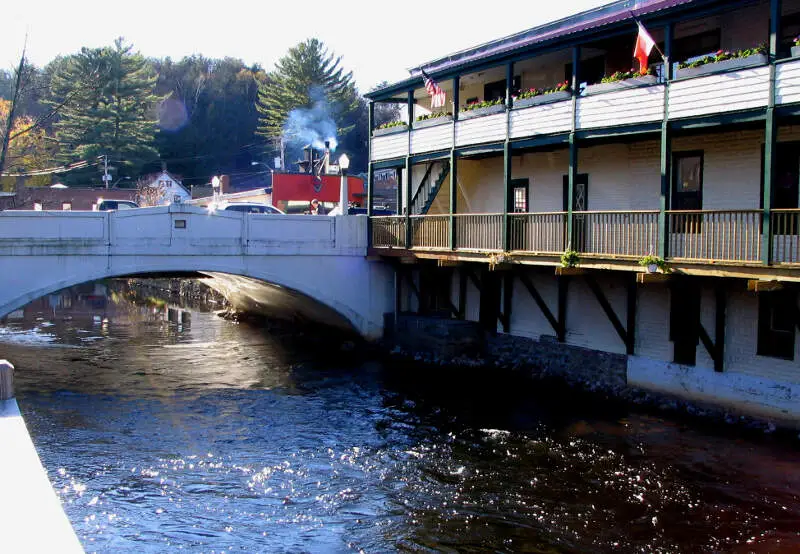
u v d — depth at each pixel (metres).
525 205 20.64
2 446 7.82
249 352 23.44
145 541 9.78
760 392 14.31
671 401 16.06
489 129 18.94
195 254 20.19
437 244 20.56
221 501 11.18
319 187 36.84
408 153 21.88
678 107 14.34
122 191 51.12
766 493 11.16
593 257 15.71
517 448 13.54
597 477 11.96
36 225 18.09
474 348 21.55
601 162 18.23
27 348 23.86
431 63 22.88
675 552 9.34
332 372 20.36
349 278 22.75
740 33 15.30
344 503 11.09
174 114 79.19
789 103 12.53
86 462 12.88
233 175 78.56
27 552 5.17
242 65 95.75
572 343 18.72
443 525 10.26
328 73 65.06
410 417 15.80
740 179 14.90
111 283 49.41
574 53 16.67
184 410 16.42
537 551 9.44
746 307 14.60
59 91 53.88
